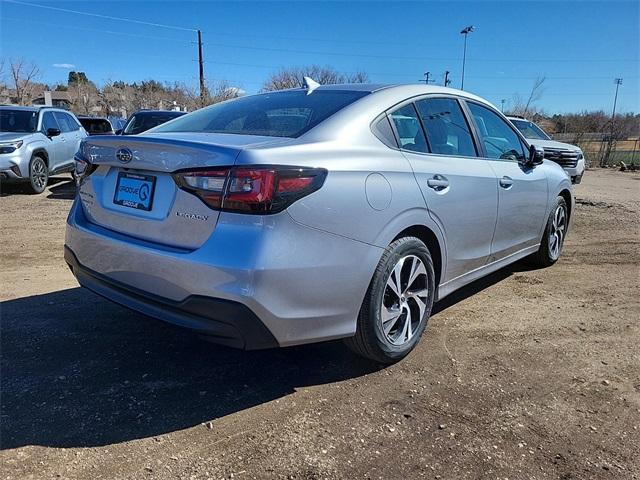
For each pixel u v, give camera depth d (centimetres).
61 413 271
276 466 236
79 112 4884
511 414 281
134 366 322
